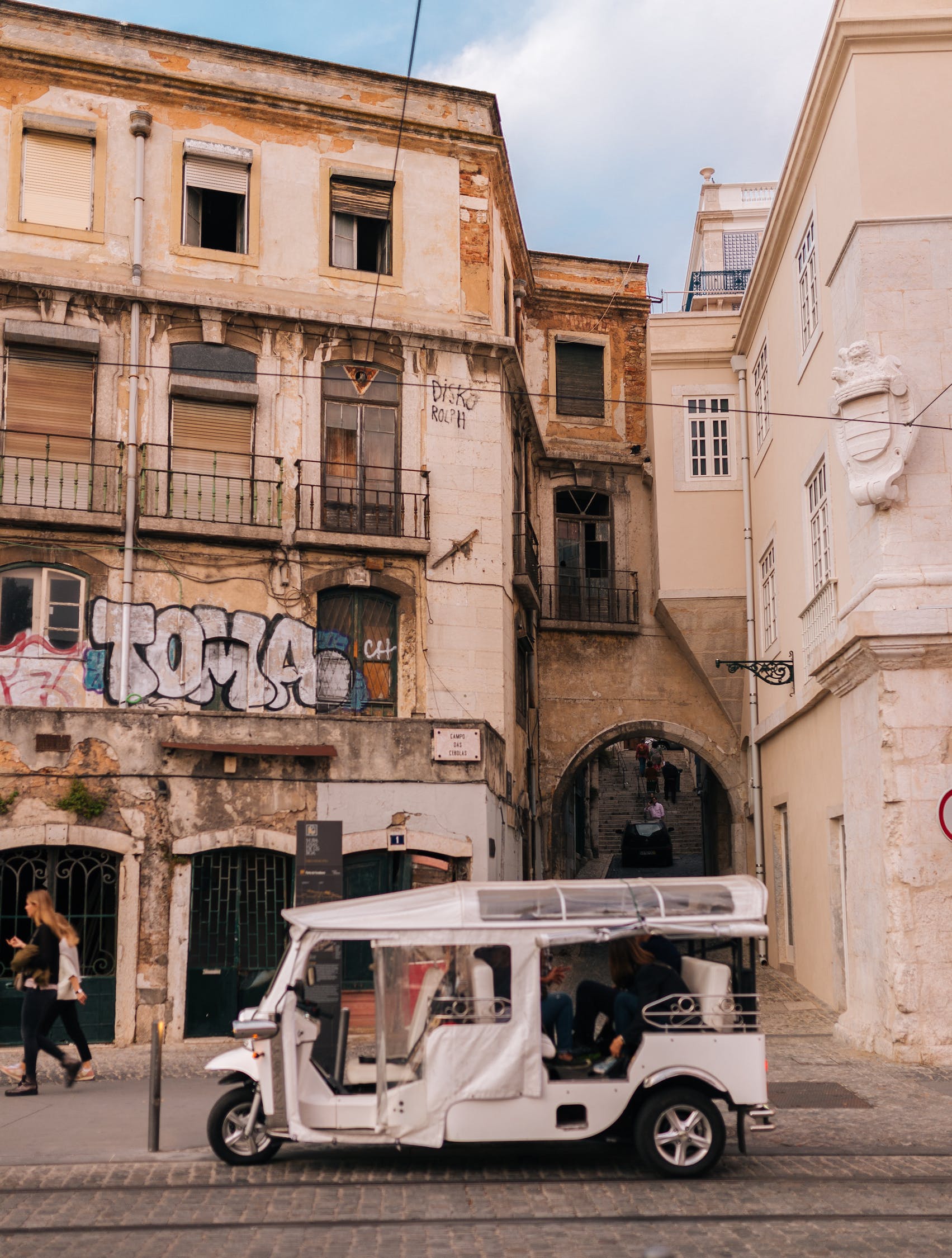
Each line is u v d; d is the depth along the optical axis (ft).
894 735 46.42
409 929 28.40
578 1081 28.09
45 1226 24.56
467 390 70.23
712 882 29.91
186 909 55.77
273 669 63.93
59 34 65.67
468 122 72.74
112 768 55.98
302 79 69.72
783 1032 53.16
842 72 52.60
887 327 49.21
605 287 92.79
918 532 47.80
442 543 68.18
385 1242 23.27
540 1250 22.72
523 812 78.23
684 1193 26.96
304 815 58.75
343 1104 28.04
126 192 65.72
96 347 63.57
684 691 86.89
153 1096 31.60
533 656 84.07
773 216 66.74
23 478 62.18
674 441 82.89
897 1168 29.35
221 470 65.26
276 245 68.03
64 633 61.21
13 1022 52.85
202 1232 24.09
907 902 45.50
